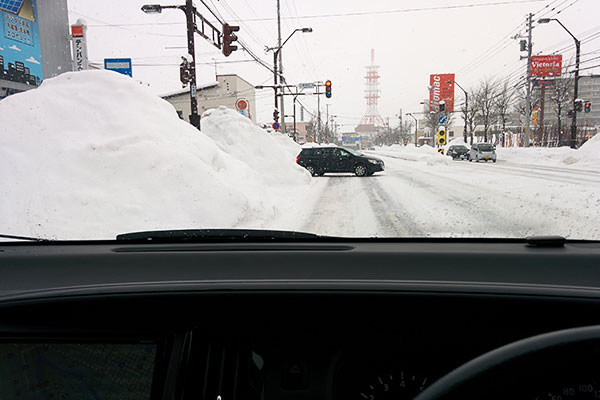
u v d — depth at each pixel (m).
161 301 1.42
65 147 6.55
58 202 5.66
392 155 48.22
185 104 46.34
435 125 67.06
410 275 1.61
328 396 1.41
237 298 1.43
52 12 17.78
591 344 0.79
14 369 1.36
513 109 56.41
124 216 5.90
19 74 15.66
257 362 1.42
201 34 16.28
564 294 1.38
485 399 0.81
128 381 1.31
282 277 1.60
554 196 10.02
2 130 6.49
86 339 1.34
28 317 1.41
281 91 29.09
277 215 8.41
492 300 1.38
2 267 1.82
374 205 9.46
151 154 6.91
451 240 2.25
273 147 15.41
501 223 6.91
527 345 0.81
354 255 1.87
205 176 7.28
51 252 2.02
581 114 65.19
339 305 1.42
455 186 13.12
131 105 7.99
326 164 18.86
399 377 1.43
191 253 1.94
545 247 1.97
